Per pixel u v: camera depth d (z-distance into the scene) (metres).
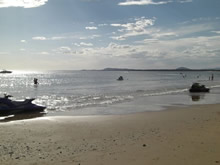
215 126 13.94
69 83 75.06
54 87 58.34
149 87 55.03
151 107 23.70
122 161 8.59
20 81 94.44
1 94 42.34
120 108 23.27
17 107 22.16
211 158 8.65
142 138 11.64
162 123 15.18
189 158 8.69
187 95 36.22
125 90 46.56
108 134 12.61
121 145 10.56
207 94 37.94
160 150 9.68
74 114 20.16
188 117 17.16
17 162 8.65
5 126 14.55
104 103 27.30
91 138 11.87
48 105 26.27
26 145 10.70
